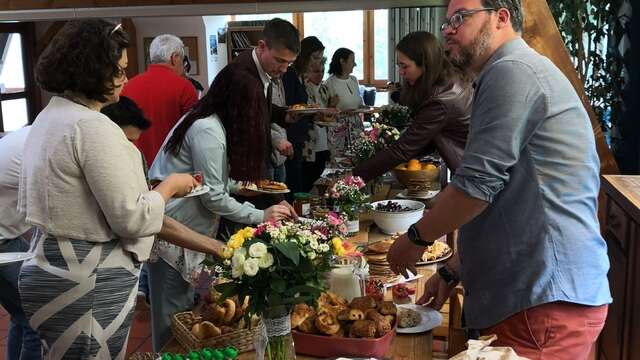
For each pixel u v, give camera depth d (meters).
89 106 1.78
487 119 1.45
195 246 2.09
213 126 2.36
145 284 3.89
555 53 3.24
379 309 1.70
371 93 7.80
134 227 1.70
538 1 3.19
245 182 2.55
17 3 4.71
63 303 1.73
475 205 1.47
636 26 3.70
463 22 1.53
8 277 2.34
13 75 7.06
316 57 5.09
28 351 2.42
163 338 2.49
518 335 1.54
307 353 1.64
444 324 2.11
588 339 1.53
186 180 1.95
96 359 1.78
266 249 1.46
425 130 2.81
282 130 3.72
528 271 1.50
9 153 2.34
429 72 2.76
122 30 1.78
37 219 1.70
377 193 3.60
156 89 3.88
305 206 2.97
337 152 5.19
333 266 1.72
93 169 1.65
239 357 1.68
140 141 3.87
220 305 1.74
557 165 1.46
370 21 8.95
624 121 3.87
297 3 4.57
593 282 1.51
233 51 8.45
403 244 1.65
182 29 7.71
